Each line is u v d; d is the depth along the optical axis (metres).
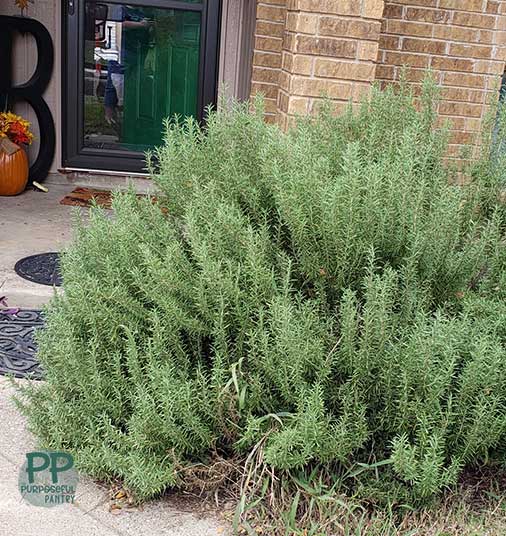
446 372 1.95
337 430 2.02
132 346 2.19
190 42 5.81
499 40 4.74
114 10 5.72
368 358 2.04
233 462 2.20
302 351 2.02
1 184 5.47
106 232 2.51
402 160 2.40
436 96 2.99
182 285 2.21
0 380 2.88
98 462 2.17
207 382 2.25
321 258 2.21
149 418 2.09
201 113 5.89
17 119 5.56
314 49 3.73
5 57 5.63
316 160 2.40
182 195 2.56
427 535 2.00
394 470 2.04
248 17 5.46
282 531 2.01
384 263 2.25
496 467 2.27
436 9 4.66
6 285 3.77
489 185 2.71
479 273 2.46
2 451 2.39
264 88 4.96
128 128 6.02
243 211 2.44
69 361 2.24
